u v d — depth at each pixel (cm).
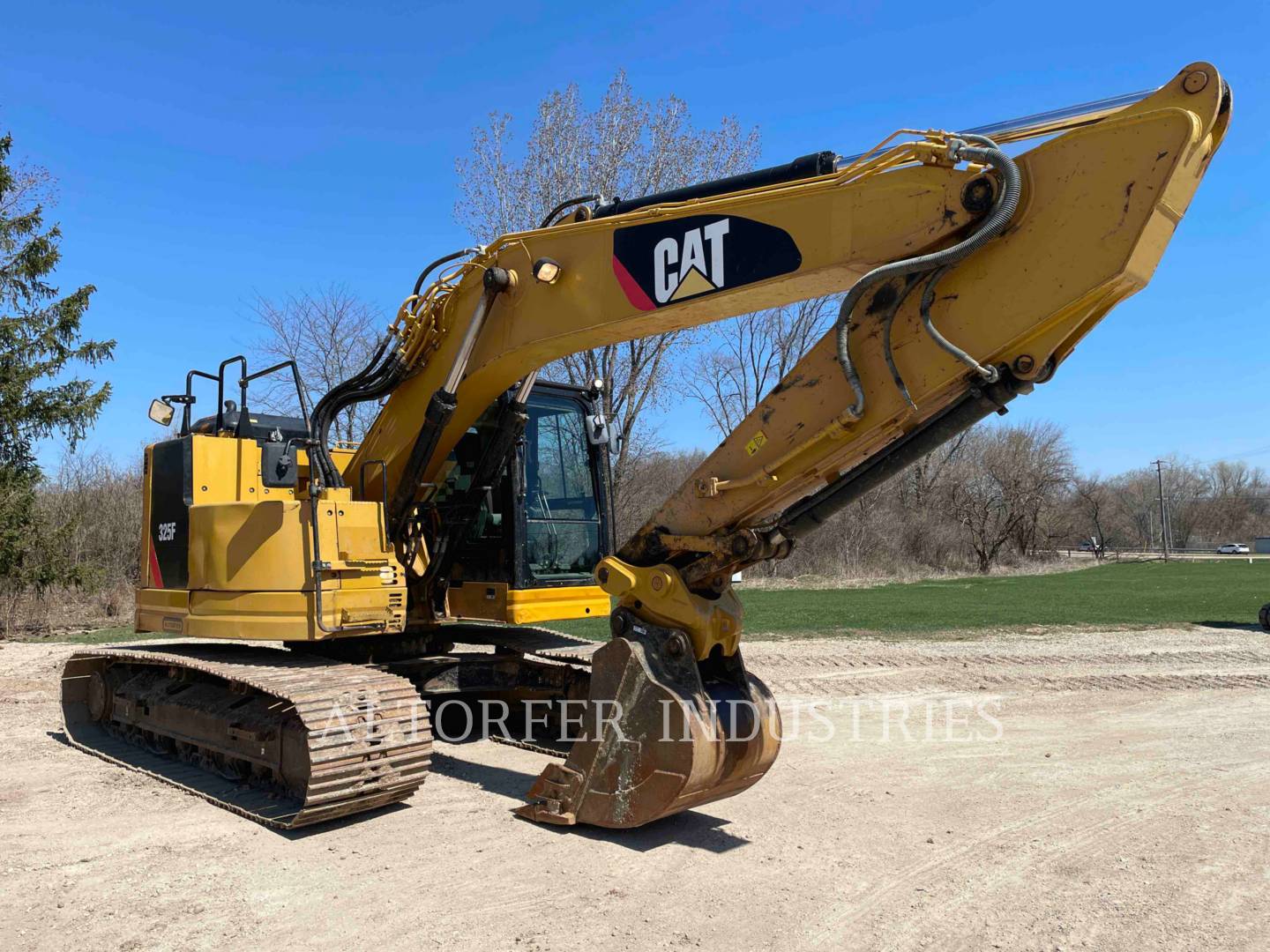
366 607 571
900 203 397
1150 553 7694
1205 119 338
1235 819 546
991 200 370
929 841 506
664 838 505
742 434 456
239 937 380
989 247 377
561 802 518
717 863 468
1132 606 1919
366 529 579
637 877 447
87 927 389
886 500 4047
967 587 2770
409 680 647
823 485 443
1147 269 351
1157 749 724
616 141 2045
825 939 381
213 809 561
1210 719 838
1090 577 3512
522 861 467
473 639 754
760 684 523
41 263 1762
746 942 377
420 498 638
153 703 682
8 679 1085
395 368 610
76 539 2148
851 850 491
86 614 1870
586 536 725
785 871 458
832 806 573
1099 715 862
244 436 687
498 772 651
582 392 741
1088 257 354
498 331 559
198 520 609
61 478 2464
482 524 691
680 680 476
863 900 422
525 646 734
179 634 624
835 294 441
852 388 406
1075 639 1377
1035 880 449
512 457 661
